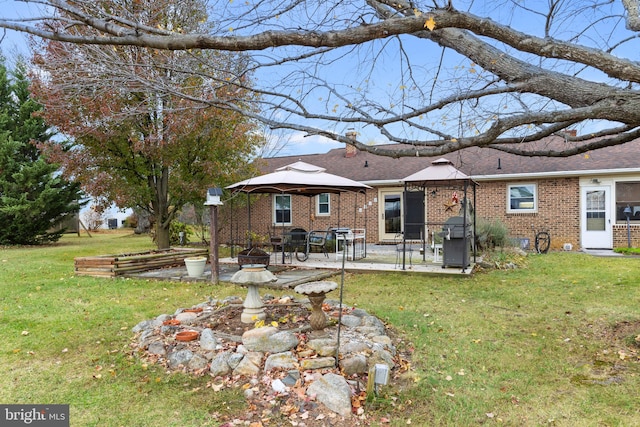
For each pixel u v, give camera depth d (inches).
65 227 780.0
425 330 202.8
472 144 136.9
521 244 538.9
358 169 692.1
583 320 218.1
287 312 211.8
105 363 169.6
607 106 123.7
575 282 313.4
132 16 149.9
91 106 347.6
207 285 326.0
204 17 168.1
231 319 202.2
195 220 729.6
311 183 385.4
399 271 362.6
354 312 213.3
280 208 708.0
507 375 154.8
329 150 824.3
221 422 124.4
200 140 482.9
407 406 133.0
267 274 194.2
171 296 287.4
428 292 291.0
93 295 290.4
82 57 166.7
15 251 593.0
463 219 364.8
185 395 140.7
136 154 486.0
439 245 436.8
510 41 126.3
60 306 259.9
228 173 530.0
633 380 149.1
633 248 499.8
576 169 532.4
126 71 156.1
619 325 207.0
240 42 121.9
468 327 209.0
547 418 125.6
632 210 521.0
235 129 484.7
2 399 140.5
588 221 541.3
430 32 148.7
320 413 127.0
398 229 641.0
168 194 560.1
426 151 142.8
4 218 675.4
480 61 144.6
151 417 128.1
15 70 690.8
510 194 580.1
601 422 123.0
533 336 195.8
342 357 153.9
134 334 201.8
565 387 145.5
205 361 160.6
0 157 659.4
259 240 641.6
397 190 641.0
